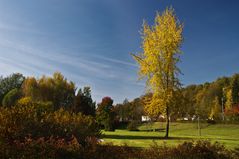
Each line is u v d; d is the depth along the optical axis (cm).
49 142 1128
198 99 11012
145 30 2988
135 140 2556
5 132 1151
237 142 2577
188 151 1140
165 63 2953
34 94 6988
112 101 6000
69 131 1313
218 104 9119
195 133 5400
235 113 7562
